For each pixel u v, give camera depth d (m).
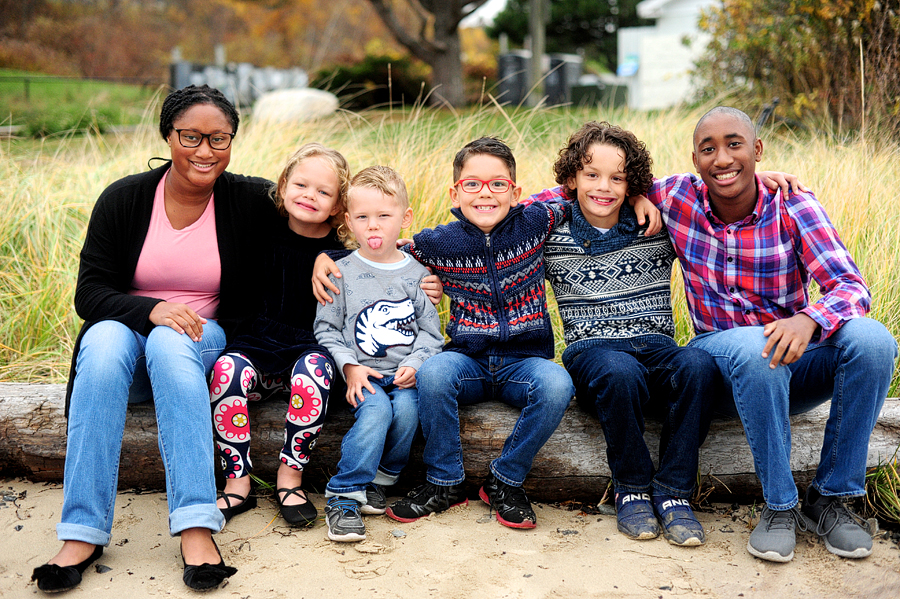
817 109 5.83
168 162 2.69
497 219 2.66
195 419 2.22
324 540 2.37
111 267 2.57
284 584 2.11
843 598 2.06
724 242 2.61
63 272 3.85
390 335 2.65
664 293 2.73
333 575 2.16
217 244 2.65
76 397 2.21
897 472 2.58
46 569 2.02
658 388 2.54
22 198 4.30
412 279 2.71
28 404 2.69
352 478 2.45
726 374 2.43
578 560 2.25
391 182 2.64
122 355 2.28
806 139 5.49
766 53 6.74
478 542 2.37
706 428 2.49
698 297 2.72
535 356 2.69
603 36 29.55
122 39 24.78
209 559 2.12
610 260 2.70
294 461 2.51
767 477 2.33
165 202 2.63
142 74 24.38
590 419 2.68
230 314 2.74
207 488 2.18
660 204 2.71
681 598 2.06
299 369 2.47
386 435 2.54
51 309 3.75
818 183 4.14
